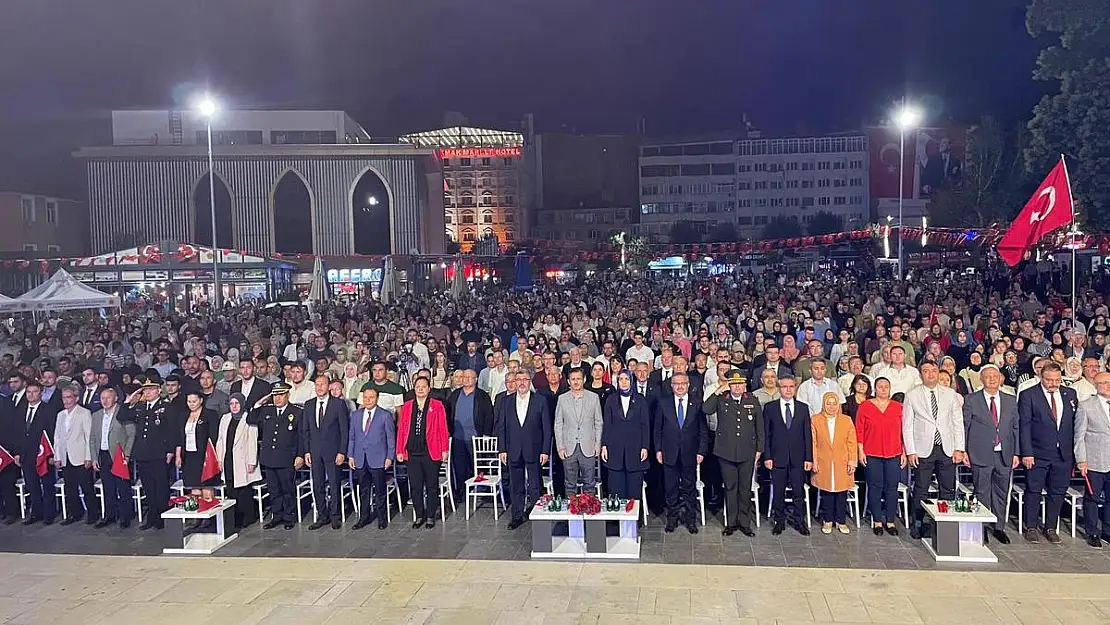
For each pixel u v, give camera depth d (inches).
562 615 271.4
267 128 2149.4
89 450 386.6
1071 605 269.4
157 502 382.3
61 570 326.0
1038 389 336.2
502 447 371.9
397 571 315.9
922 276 1683.1
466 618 270.8
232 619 275.3
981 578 293.9
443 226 2506.2
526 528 368.2
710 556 324.5
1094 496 325.1
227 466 374.0
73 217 1952.5
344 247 2068.2
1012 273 1151.0
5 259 1390.3
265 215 2054.6
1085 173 842.8
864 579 295.9
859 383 362.6
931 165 3597.4
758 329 639.1
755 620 264.2
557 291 1428.4
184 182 2032.5
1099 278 1076.5
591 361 493.0
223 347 720.3
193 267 1191.6
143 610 284.8
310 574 314.7
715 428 366.3
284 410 381.1
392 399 399.2
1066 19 835.4
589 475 367.9
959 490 361.1
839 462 345.4
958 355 518.9
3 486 394.3
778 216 3656.5
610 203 4104.3
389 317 877.2
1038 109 886.4
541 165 4097.0
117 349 639.1
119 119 2122.3
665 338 582.2
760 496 393.4
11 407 397.1
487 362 488.1
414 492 371.9
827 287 1238.9
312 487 379.9
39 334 740.0
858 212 3848.4
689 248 2613.2
